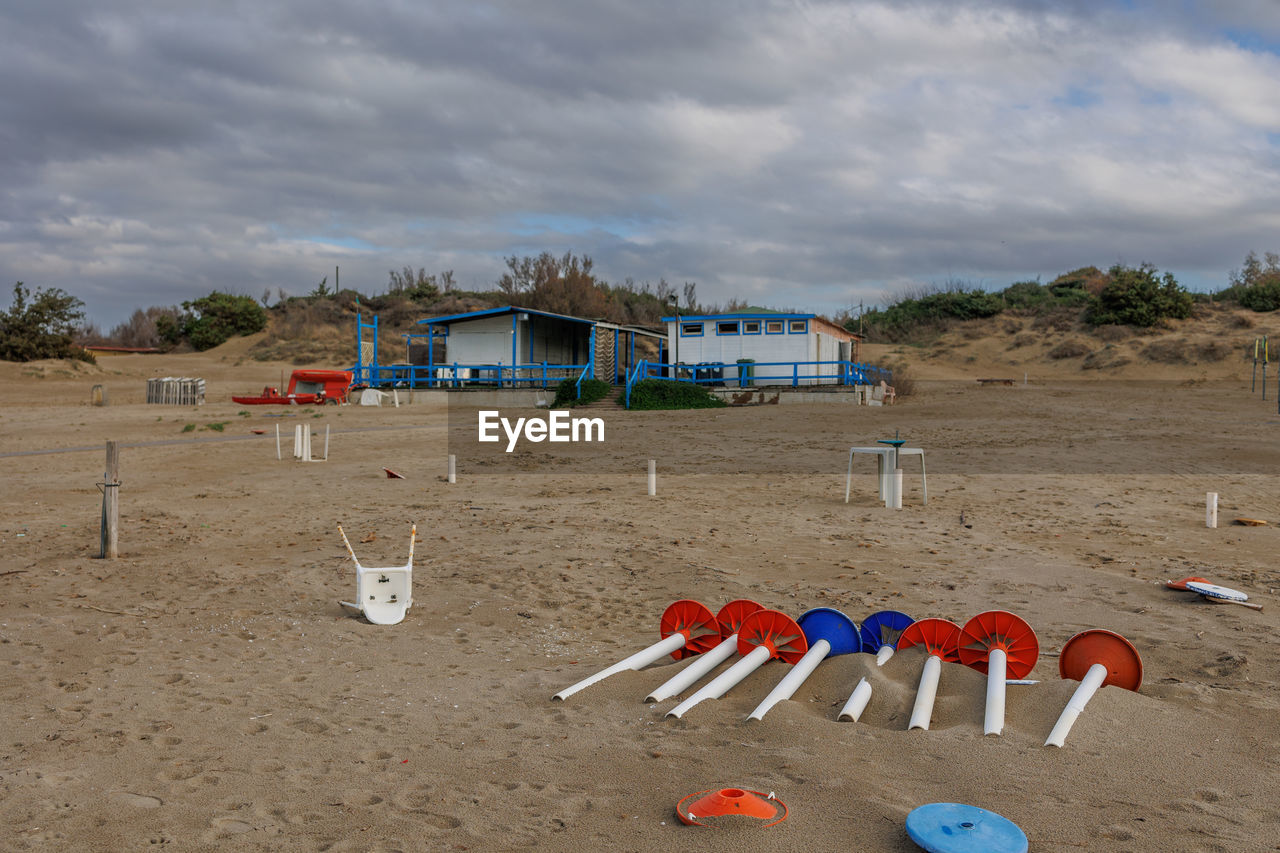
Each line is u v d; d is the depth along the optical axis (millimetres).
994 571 9656
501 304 72875
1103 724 4949
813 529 12312
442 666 6672
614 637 7523
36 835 3812
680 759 4633
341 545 11336
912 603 8406
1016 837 3502
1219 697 5625
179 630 7586
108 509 10547
